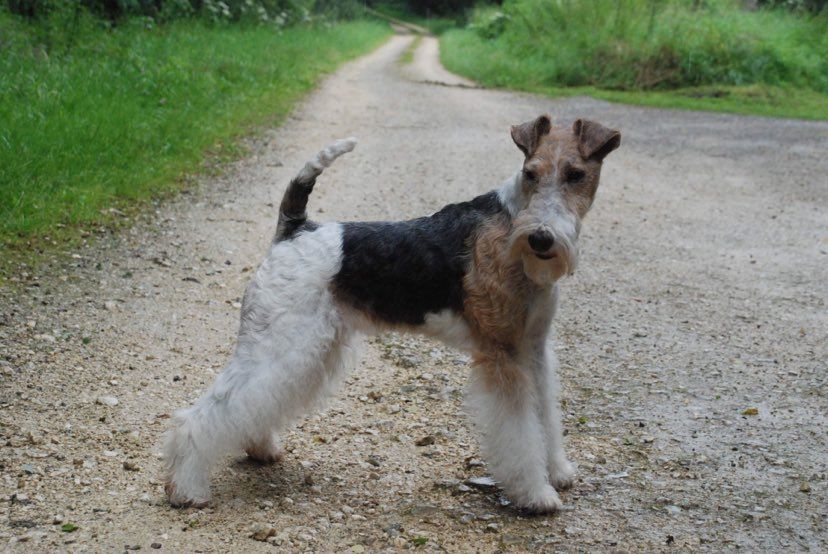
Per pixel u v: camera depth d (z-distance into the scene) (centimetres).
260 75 666
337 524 169
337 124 546
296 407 172
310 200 355
